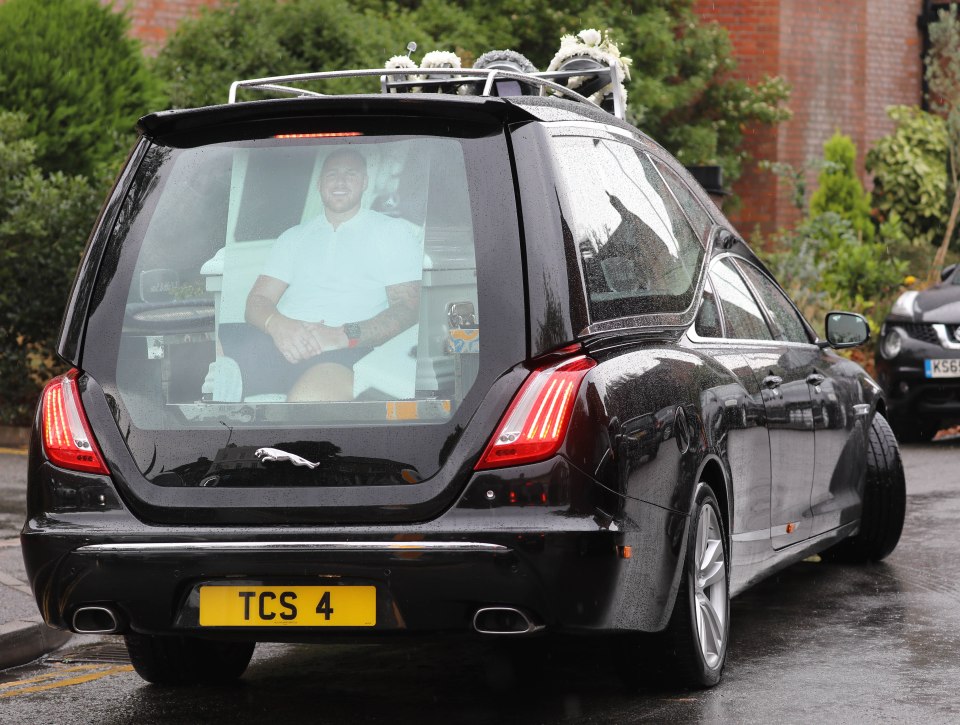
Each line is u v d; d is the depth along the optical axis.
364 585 9.24
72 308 9.98
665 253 11.13
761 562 12.35
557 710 10.39
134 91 33.69
